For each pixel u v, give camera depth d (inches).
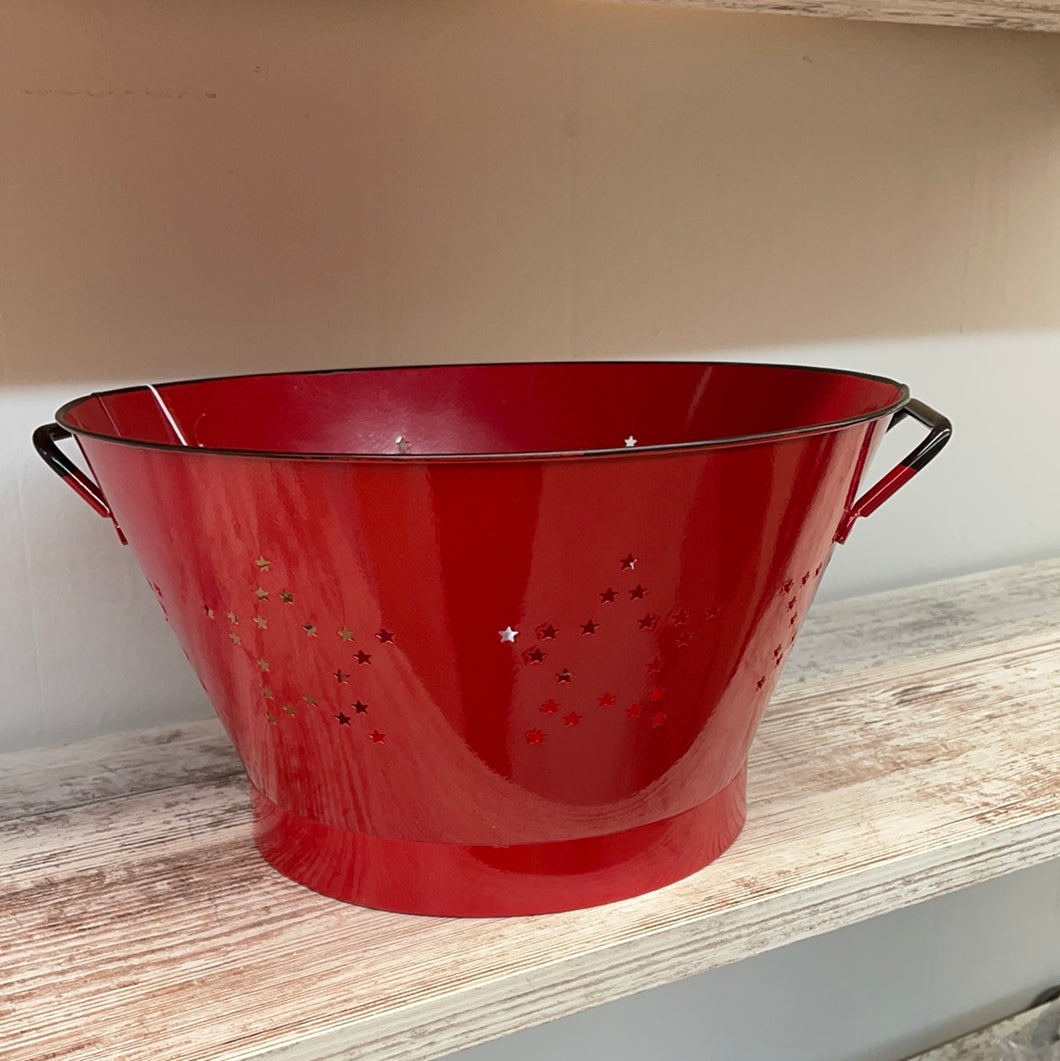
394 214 32.9
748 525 18.7
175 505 18.8
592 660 18.8
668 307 37.7
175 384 26.0
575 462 16.6
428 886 21.5
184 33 29.5
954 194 41.9
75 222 29.3
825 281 40.3
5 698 31.4
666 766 21.0
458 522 17.0
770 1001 44.1
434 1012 19.5
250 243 31.3
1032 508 47.1
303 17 30.8
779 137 38.2
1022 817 25.3
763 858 23.6
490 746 19.4
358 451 29.6
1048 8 30.1
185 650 22.3
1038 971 51.2
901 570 44.7
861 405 25.4
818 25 37.9
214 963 20.5
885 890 23.5
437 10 32.3
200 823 26.0
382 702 19.1
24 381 29.7
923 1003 48.3
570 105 34.6
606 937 20.9
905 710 31.6
